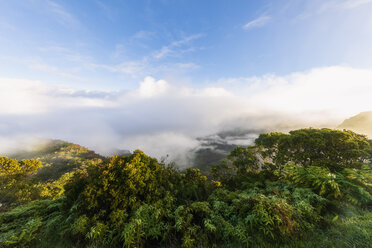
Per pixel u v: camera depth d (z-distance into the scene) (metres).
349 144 7.46
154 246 3.57
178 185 6.57
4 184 11.68
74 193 5.00
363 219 3.21
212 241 3.38
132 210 4.21
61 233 3.73
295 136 8.61
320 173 4.71
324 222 3.28
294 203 3.98
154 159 6.21
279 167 9.47
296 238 2.96
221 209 4.38
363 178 4.50
